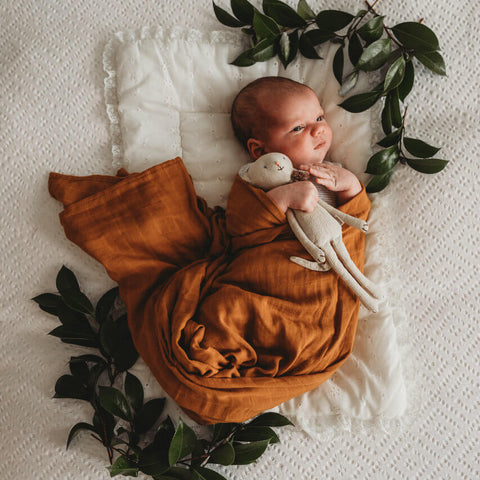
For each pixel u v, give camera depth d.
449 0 1.29
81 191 1.17
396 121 1.23
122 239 1.14
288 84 1.20
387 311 1.16
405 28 1.22
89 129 1.23
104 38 1.26
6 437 1.09
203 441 1.07
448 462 1.10
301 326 1.06
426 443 1.10
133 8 1.28
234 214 1.14
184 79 1.26
